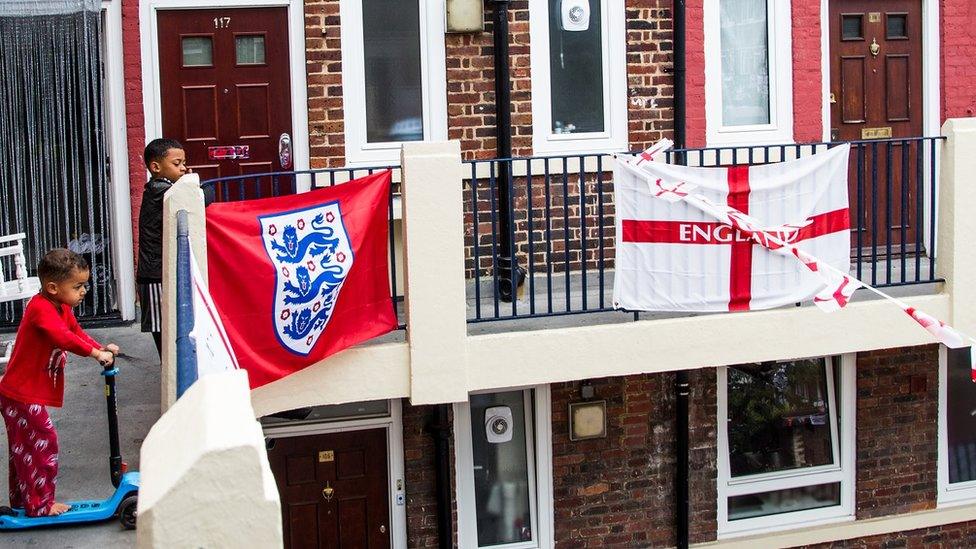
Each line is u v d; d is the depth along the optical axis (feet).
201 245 19.11
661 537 28.96
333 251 20.67
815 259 22.88
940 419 31.01
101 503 19.02
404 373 21.77
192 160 27.63
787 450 30.14
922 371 30.53
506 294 26.32
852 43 30.86
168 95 27.53
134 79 27.40
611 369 22.80
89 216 28.27
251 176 20.89
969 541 31.55
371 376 21.61
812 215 23.30
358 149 27.50
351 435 27.48
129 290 28.84
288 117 27.78
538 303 26.18
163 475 5.69
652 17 28.68
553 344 22.44
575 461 28.27
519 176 27.99
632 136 28.76
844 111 30.96
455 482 27.66
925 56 31.40
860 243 24.18
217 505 5.58
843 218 23.56
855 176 31.27
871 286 25.05
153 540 5.49
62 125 27.91
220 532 5.59
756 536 29.40
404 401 27.25
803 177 23.12
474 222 22.15
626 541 28.73
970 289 24.79
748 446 29.89
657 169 22.52
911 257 31.14
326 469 27.48
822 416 30.35
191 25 27.45
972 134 24.54
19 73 27.55
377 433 27.58
